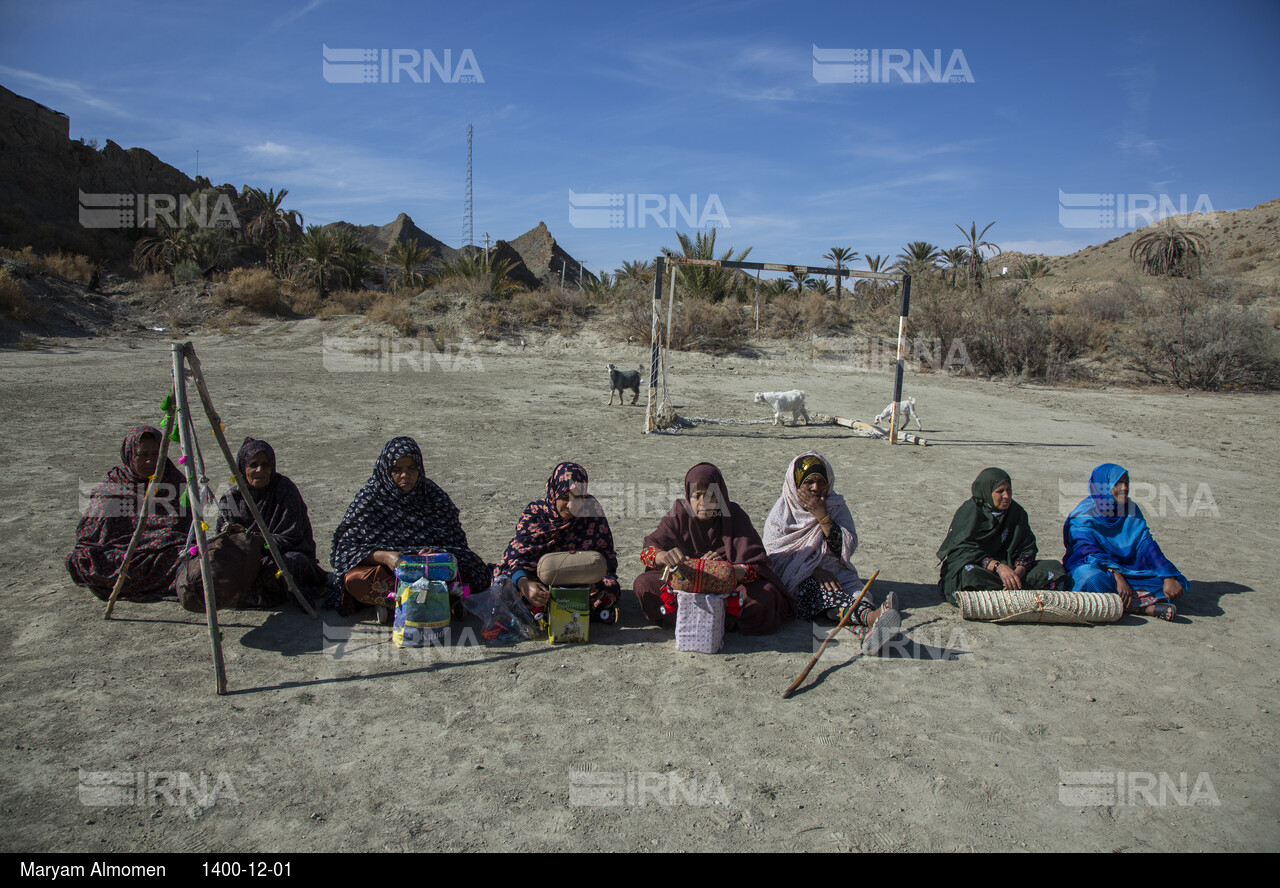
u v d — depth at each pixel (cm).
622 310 2870
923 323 2556
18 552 575
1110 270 4456
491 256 3309
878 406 1708
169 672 404
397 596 453
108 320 2728
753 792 318
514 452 1042
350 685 399
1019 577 534
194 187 5491
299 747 341
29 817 288
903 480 962
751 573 483
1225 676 438
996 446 1234
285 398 1457
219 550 461
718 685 413
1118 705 402
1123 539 538
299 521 505
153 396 1395
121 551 485
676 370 2303
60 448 932
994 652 463
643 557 483
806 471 501
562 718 374
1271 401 1928
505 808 303
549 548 483
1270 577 620
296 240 4216
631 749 349
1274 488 985
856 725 375
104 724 353
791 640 476
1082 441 1312
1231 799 323
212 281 3394
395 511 492
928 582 586
